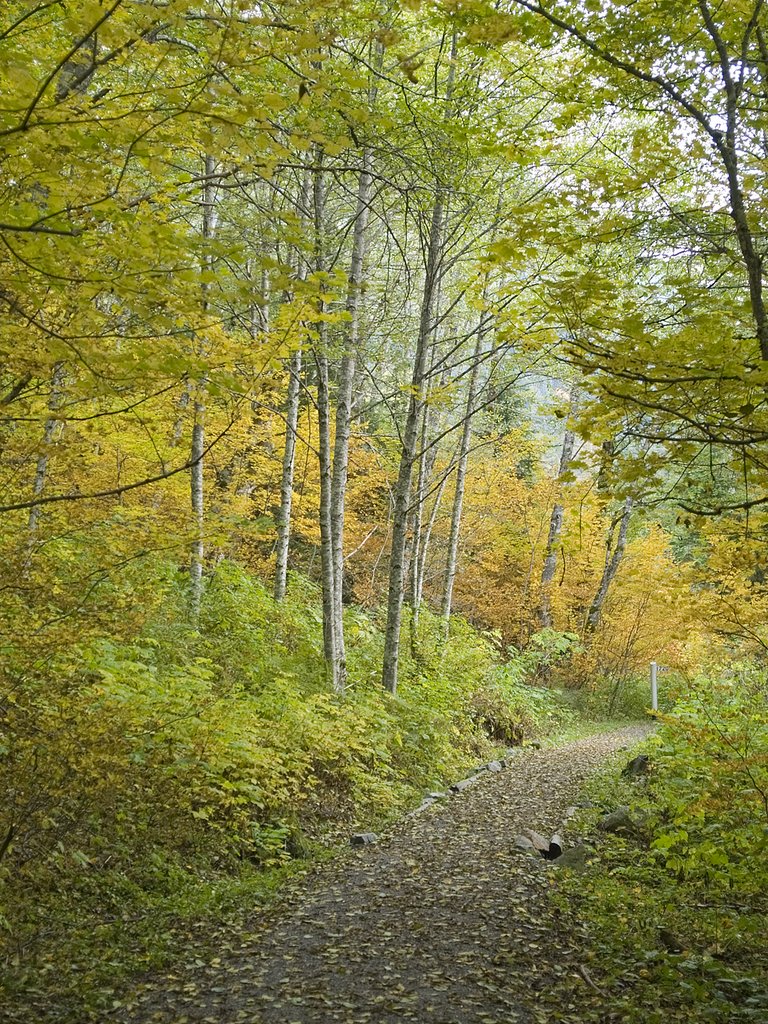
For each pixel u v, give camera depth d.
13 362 3.75
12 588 4.37
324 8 3.05
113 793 5.53
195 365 3.64
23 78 2.76
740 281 5.84
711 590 5.95
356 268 10.60
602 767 11.57
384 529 22.98
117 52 3.21
